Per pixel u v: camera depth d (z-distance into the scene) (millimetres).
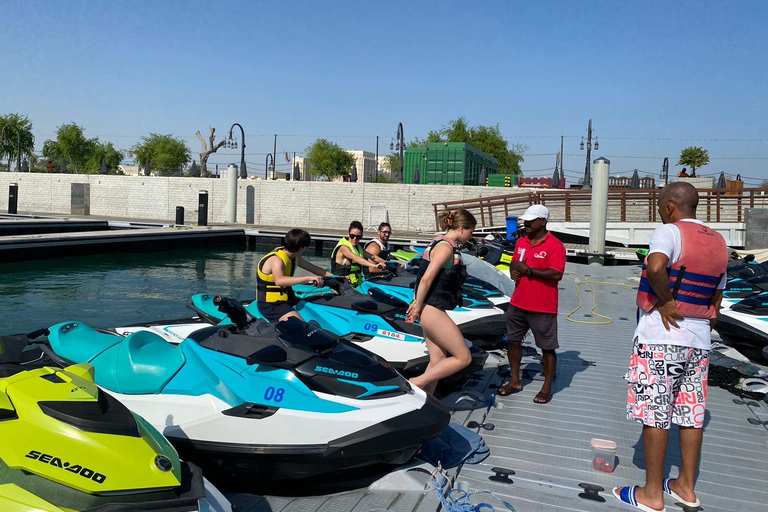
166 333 6215
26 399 2779
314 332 4121
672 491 3779
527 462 4273
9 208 36469
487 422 5027
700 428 3646
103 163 43312
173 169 63719
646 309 3619
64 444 2689
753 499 3805
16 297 12883
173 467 2832
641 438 4734
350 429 3705
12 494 2619
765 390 5828
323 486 3859
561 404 5492
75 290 14047
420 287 4578
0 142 58594
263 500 3773
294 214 37500
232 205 35531
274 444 3701
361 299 5957
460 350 4602
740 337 7293
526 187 36406
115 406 2969
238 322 4355
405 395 3992
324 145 63750
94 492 2611
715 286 3553
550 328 5457
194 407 3893
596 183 19828
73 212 41500
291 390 3840
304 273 16812
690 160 46500
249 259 22500
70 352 4207
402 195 35625
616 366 6809
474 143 62031
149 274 17391
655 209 30562
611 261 20578
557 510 3607
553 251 5391
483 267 7531
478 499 3719
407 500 3660
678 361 3514
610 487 3916
